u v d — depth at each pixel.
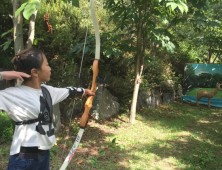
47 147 1.18
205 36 7.92
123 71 6.44
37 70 1.13
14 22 2.84
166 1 3.15
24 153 1.09
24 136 1.09
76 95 1.41
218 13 6.86
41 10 4.28
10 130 3.11
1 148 2.91
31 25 2.91
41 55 1.16
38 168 1.17
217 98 8.27
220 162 3.17
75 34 5.26
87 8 5.94
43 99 1.17
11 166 1.10
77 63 5.16
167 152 3.53
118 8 4.25
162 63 7.98
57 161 2.83
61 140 3.60
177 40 8.62
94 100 5.05
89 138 3.91
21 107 1.08
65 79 4.39
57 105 4.03
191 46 9.88
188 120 5.90
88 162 2.94
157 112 6.45
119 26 4.39
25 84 1.15
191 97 8.77
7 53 4.57
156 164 3.04
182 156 3.39
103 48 4.19
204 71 8.59
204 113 6.90
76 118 4.73
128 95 5.96
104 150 3.42
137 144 3.84
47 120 1.18
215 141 4.23
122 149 3.53
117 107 5.72
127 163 3.00
